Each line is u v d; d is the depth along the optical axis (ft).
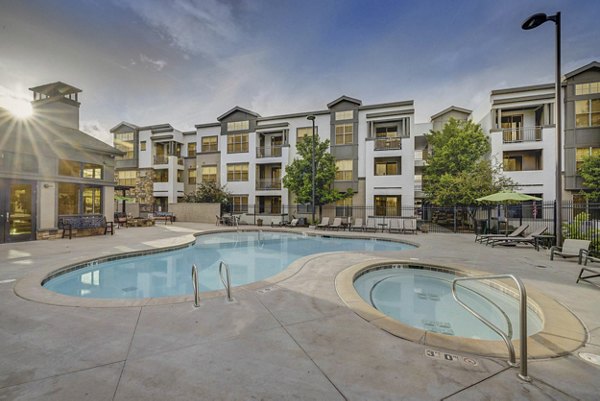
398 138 68.23
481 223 59.67
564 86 58.90
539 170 60.13
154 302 14.80
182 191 100.83
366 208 70.38
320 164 67.41
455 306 18.54
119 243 37.37
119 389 7.60
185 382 7.95
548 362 9.23
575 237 32.58
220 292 16.67
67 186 44.73
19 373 8.36
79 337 10.83
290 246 44.70
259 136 84.74
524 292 8.23
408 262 26.00
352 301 15.14
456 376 8.32
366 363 9.05
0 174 35.91
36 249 31.96
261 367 8.77
